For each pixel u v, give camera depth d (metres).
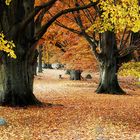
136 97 37.25
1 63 25.83
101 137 16.33
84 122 20.16
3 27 25.12
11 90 25.78
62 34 48.09
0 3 24.92
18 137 16.20
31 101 26.23
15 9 25.38
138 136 16.66
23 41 25.91
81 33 40.69
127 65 22.73
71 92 41.50
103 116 22.55
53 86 51.97
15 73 25.89
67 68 52.91
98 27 23.58
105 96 37.03
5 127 18.27
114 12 19.50
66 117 21.73
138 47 41.16
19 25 24.95
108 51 41.19
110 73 41.16
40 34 26.11
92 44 41.50
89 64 51.19
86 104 29.05
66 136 16.48
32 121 20.08
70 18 41.66
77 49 51.06
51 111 23.92
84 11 40.03
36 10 24.09
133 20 19.22
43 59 92.88
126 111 25.33
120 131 17.81
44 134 16.86
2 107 24.88
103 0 20.81
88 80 68.12
